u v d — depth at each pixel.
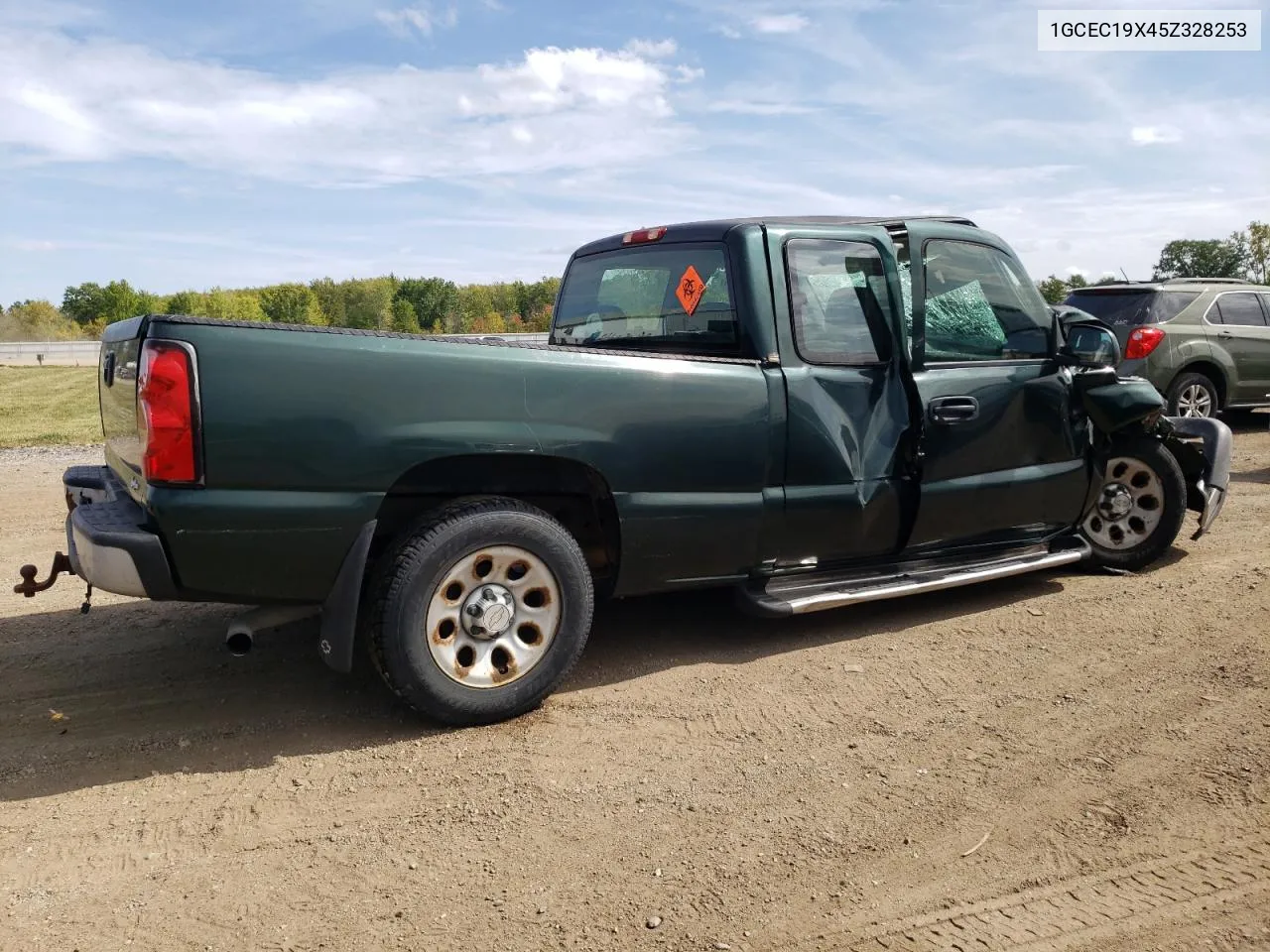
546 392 3.60
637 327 4.78
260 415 3.17
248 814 3.00
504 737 3.54
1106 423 5.16
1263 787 3.07
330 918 2.47
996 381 4.78
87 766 3.33
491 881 2.64
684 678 4.10
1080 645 4.41
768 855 2.75
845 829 2.88
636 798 3.09
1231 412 13.83
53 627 4.87
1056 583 5.45
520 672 3.64
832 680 4.05
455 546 3.44
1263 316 11.30
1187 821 2.89
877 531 4.50
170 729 3.62
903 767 3.28
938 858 2.72
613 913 2.49
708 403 3.95
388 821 2.96
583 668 4.23
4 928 2.43
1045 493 5.05
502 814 2.99
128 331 3.45
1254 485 8.38
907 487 4.53
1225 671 4.02
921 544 4.68
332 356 3.27
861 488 4.38
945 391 4.58
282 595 3.34
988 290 4.93
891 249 4.54
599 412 3.71
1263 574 5.40
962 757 3.34
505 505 3.58
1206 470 5.70
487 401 3.50
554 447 3.61
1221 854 2.71
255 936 2.40
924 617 4.88
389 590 3.38
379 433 3.33
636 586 3.99
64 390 23.92
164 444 3.09
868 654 4.37
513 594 3.63
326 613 3.38
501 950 2.34
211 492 3.15
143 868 2.71
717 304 4.32
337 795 3.12
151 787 3.17
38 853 2.78
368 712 3.77
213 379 3.12
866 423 4.40
